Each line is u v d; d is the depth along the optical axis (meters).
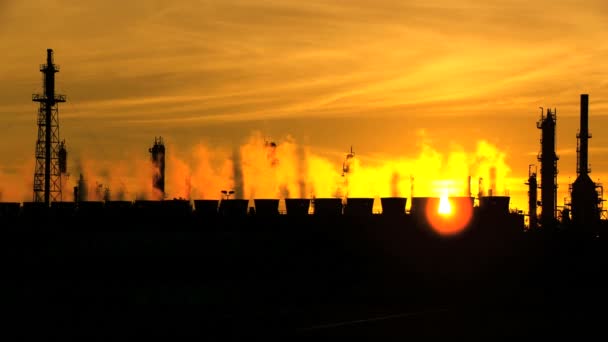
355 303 38.50
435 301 39.12
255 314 32.53
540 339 26.84
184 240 50.25
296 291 43.66
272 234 51.34
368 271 51.84
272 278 48.38
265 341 25.48
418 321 30.34
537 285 50.44
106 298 40.28
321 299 41.00
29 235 53.06
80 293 41.66
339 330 27.78
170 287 43.62
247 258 50.09
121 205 55.50
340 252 52.53
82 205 55.69
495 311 34.38
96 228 54.16
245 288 43.78
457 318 31.48
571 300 39.75
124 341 25.72
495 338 26.75
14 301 39.16
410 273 53.66
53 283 45.50
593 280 55.31
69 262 50.25
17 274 49.97
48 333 27.77
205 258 49.81
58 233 52.62
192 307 38.09
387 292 43.97
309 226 52.84
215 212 54.19
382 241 54.34
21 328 29.27
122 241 50.28
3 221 54.59
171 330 27.83
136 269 49.50
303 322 30.27
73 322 31.48
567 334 28.09
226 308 37.66
